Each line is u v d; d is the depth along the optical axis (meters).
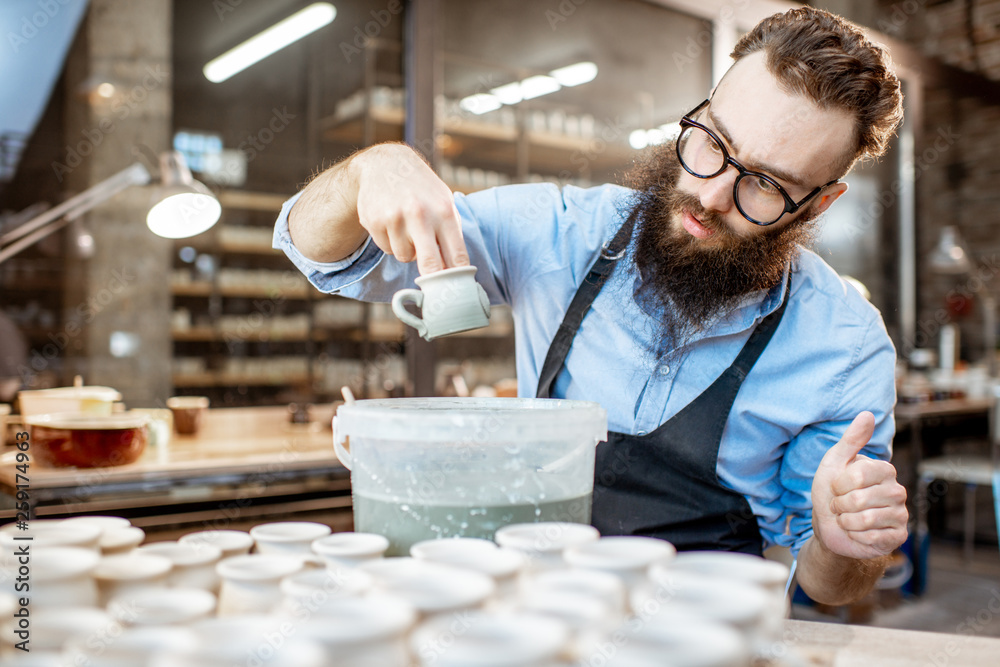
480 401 0.92
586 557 0.63
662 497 1.17
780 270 1.12
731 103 1.00
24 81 3.97
